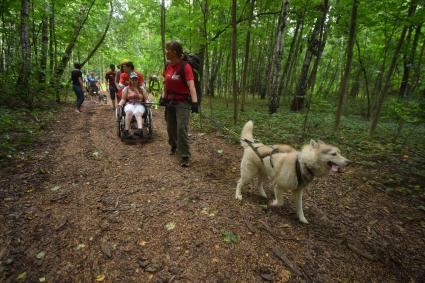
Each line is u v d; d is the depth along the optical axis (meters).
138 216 3.00
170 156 5.16
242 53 16.81
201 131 7.34
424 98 6.01
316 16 9.20
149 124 6.28
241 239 2.65
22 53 8.83
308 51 11.34
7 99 8.56
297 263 2.39
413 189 4.12
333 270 2.35
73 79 9.88
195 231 2.74
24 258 2.35
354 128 8.48
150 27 13.52
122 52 24.55
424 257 2.63
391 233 3.00
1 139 5.37
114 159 4.86
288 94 17.17
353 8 6.08
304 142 6.30
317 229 2.99
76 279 2.14
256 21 10.95
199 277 2.17
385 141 7.10
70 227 2.78
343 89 6.87
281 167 3.06
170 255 2.41
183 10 11.23
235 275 2.21
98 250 2.46
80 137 6.30
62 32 12.92
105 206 3.20
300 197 3.12
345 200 3.73
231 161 5.06
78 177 4.03
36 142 5.65
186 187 3.79
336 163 2.73
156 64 25.45
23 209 3.08
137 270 2.23
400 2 6.64
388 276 2.36
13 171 4.10
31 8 10.42
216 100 16.20
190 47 9.55
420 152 6.14
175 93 4.47
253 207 3.34
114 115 9.81
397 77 10.79
